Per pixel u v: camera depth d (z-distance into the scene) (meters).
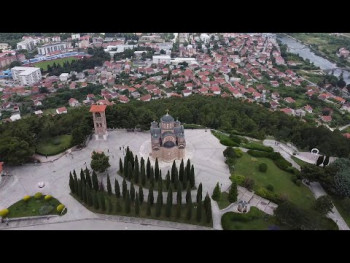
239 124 159.25
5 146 108.69
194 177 104.62
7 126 143.62
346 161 113.44
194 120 159.00
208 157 121.88
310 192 107.75
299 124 167.38
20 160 110.56
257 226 89.44
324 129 147.75
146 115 138.50
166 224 89.94
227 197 99.94
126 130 141.00
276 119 170.00
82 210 94.75
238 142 133.75
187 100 198.12
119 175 110.69
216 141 133.88
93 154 110.69
